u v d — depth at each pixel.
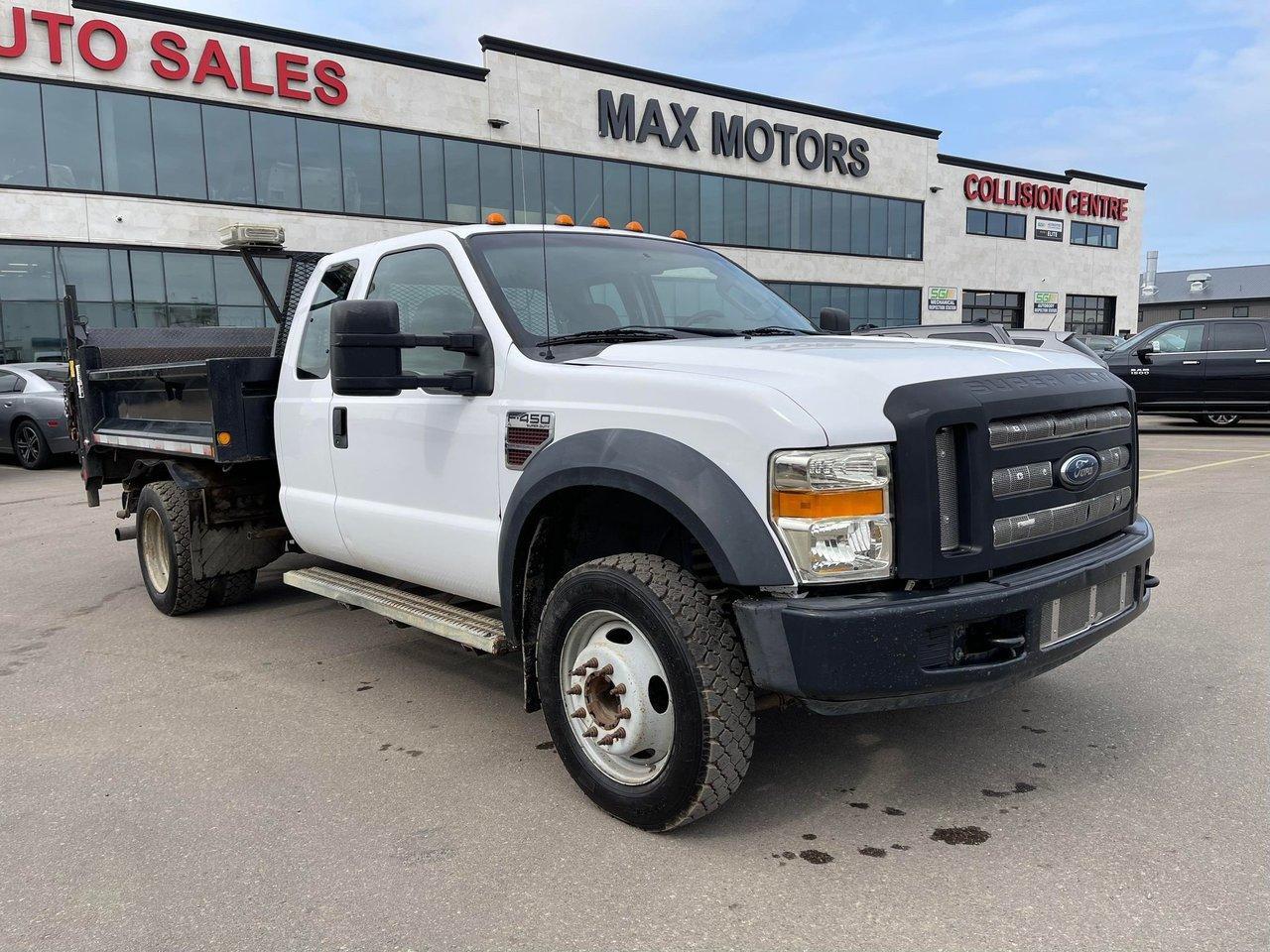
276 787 3.39
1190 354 15.91
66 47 20.84
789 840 2.93
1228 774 3.29
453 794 3.31
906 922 2.48
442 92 25.28
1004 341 12.14
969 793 3.21
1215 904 2.51
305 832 3.05
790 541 2.62
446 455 3.72
